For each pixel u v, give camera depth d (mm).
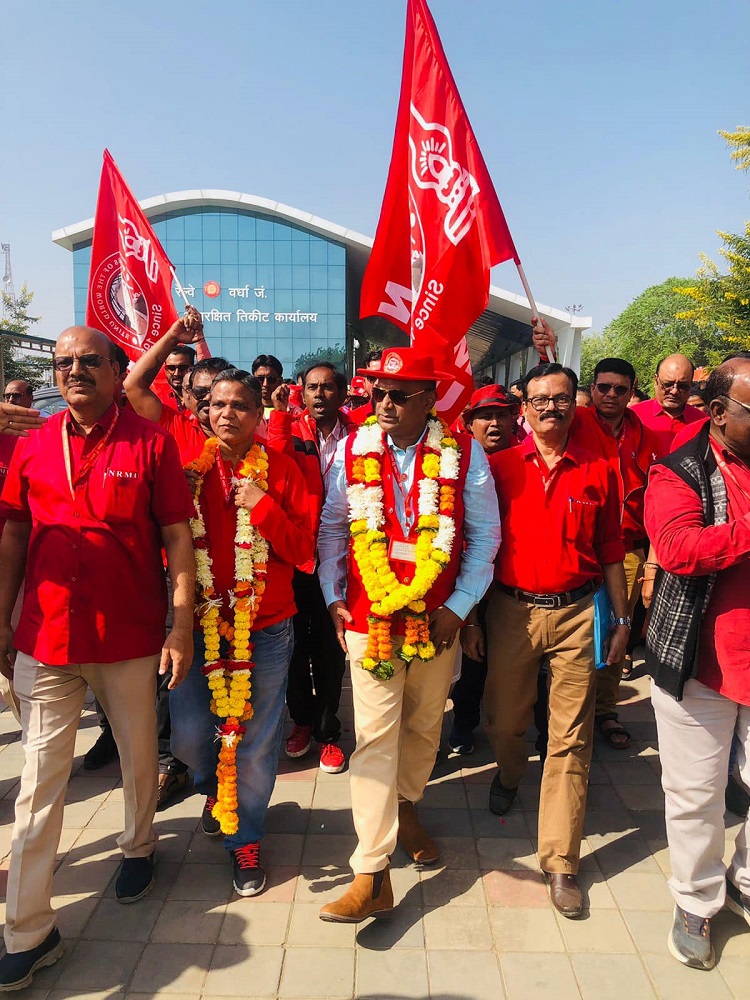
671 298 49219
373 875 2525
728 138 21312
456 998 2260
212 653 2664
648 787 3594
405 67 3701
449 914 2645
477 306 3592
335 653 3609
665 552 2230
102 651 2414
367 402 4801
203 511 2750
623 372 4012
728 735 2357
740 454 2277
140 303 4281
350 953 2445
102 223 4281
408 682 2766
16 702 3094
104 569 2395
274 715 2828
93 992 2289
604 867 2939
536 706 3703
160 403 3355
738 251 22453
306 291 35094
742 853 2562
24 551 2574
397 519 2729
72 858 2963
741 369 2125
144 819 2711
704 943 2396
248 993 2281
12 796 3469
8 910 2318
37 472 2424
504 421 3754
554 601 2795
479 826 3232
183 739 2791
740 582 2248
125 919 2611
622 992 2285
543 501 2775
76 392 2311
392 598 2508
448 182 3602
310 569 2775
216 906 2682
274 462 2852
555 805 2750
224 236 34906
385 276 3910
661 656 2371
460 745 3932
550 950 2463
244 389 2674
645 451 4211
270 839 3117
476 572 2732
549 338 3676
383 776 2584
